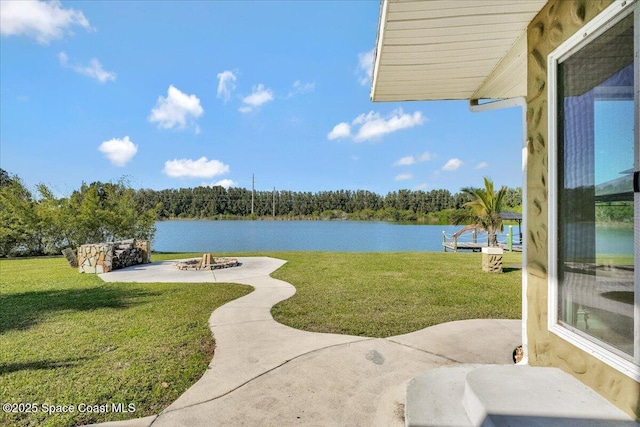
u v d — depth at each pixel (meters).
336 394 2.55
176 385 2.71
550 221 2.26
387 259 11.07
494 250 8.27
